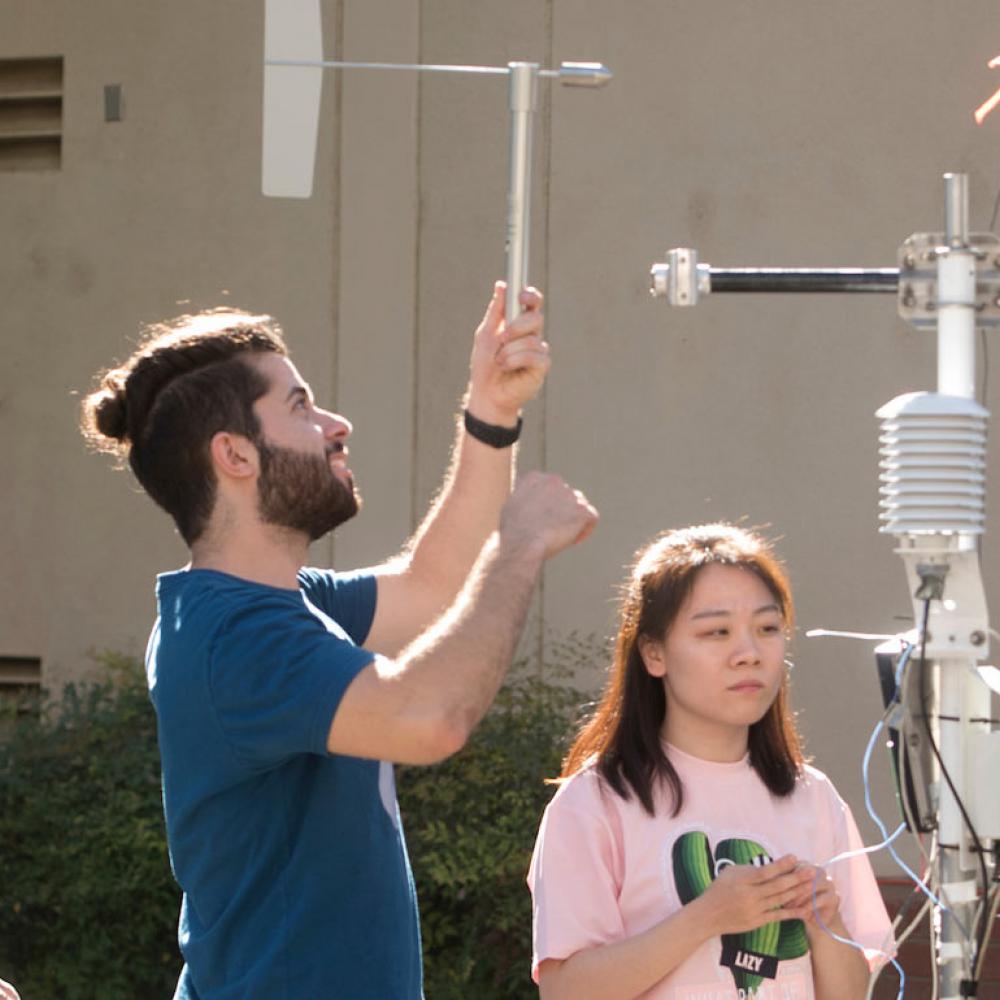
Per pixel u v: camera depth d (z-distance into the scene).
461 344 13.44
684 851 5.32
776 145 13.03
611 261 13.24
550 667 12.68
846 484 12.90
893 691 4.80
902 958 11.08
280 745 4.24
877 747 12.70
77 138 13.99
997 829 4.64
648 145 13.20
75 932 10.81
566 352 13.30
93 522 13.86
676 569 5.44
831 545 12.91
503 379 4.95
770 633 5.43
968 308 4.79
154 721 11.58
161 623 4.67
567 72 4.55
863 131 12.92
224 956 4.50
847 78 12.95
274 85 4.85
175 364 4.80
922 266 4.87
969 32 12.80
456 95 13.47
